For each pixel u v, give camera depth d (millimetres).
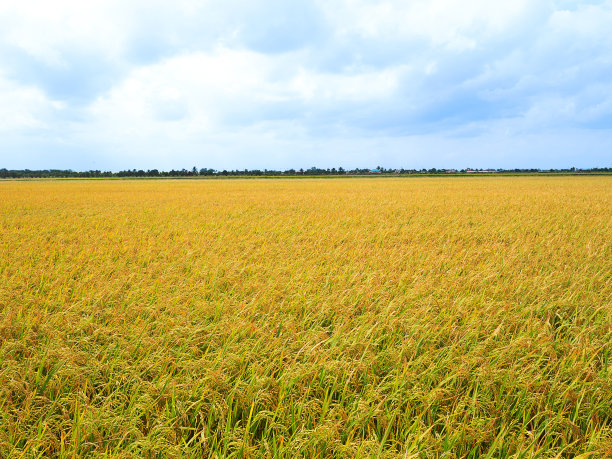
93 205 20625
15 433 2752
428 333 4113
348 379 3273
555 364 3574
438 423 2941
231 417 3016
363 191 32812
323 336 4211
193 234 11188
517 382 3229
